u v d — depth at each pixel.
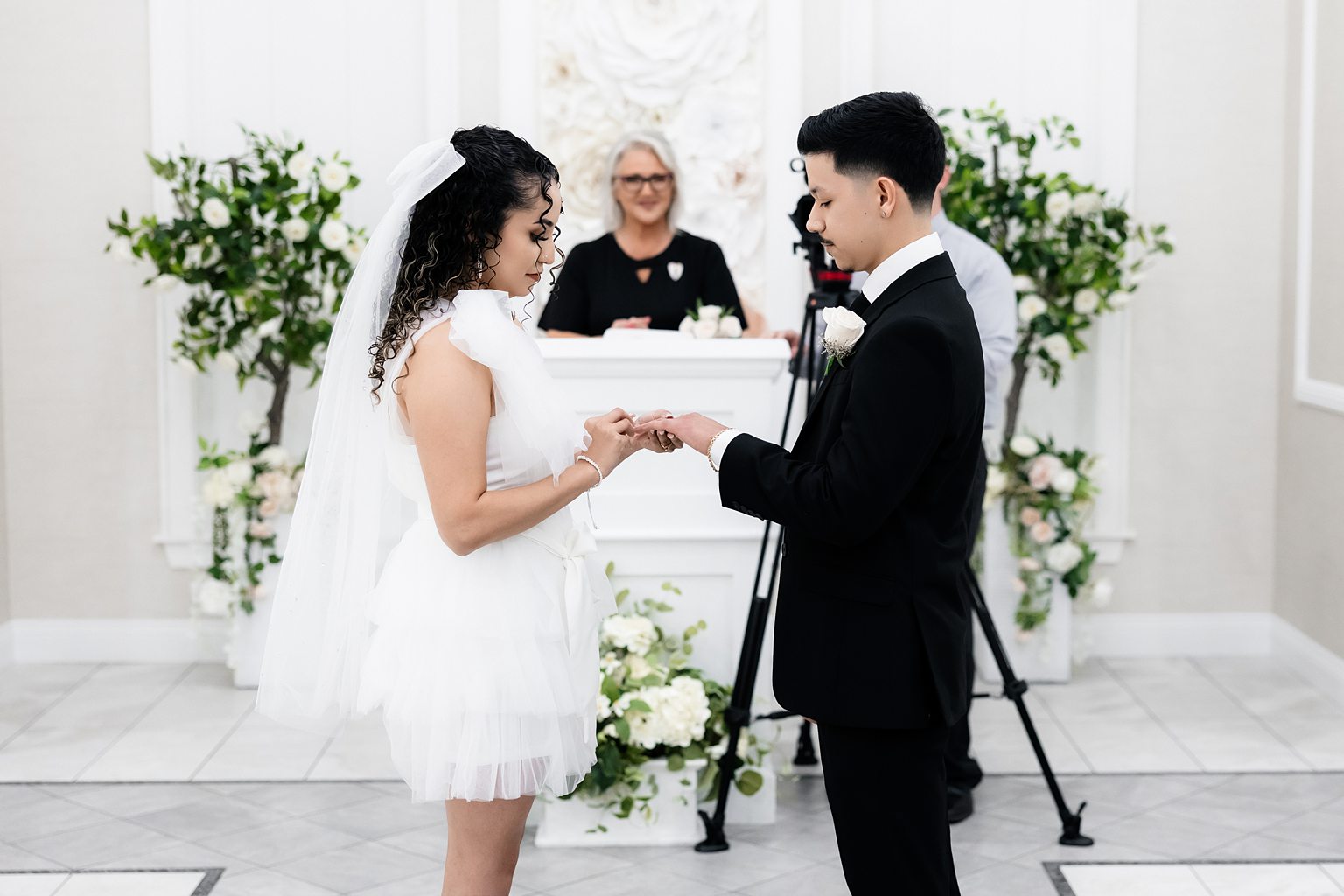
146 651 4.81
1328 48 4.36
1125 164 4.66
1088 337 4.75
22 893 3.06
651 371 3.34
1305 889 3.07
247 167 4.39
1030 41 4.67
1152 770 3.81
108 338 4.72
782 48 4.59
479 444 2.10
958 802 3.47
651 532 3.44
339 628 2.26
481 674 2.15
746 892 3.08
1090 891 3.08
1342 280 4.30
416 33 4.65
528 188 2.14
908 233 2.11
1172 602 4.88
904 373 2.00
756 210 4.66
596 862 3.24
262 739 4.05
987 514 4.56
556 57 4.60
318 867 3.21
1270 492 4.82
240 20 4.63
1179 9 4.65
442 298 2.15
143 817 3.49
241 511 4.43
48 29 4.61
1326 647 4.45
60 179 4.66
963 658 2.16
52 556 4.79
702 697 3.28
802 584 2.17
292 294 4.45
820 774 3.79
